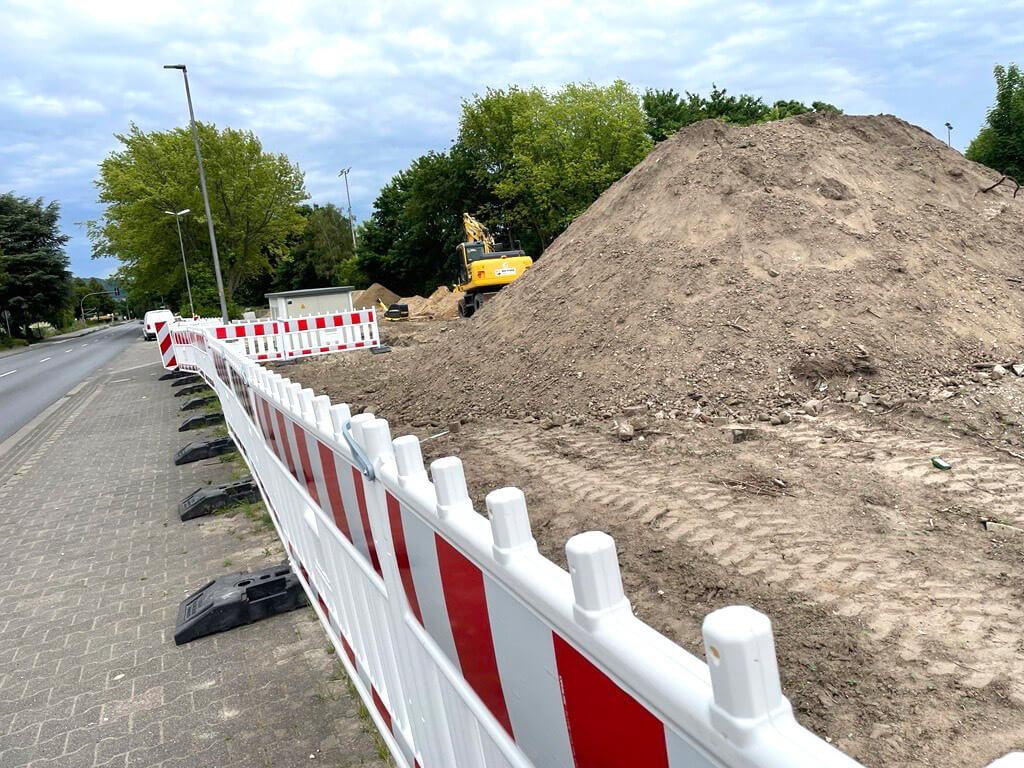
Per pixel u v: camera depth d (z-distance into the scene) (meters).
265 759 2.92
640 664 0.85
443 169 50.88
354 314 16.25
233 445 8.29
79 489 7.57
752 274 8.21
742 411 6.52
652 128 48.53
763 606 3.42
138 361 24.98
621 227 10.23
